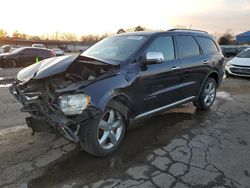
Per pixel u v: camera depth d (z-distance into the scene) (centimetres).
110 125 344
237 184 285
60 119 294
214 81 579
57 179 290
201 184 283
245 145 385
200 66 507
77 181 287
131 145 378
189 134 423
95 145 322
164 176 297
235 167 320
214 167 319
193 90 505
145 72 375
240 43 3766
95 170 309
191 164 325
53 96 302
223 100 672
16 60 1553
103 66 350
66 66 333
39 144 376
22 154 346
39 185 279
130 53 377
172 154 351
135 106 370
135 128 445
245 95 741
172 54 444
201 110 565
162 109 435
